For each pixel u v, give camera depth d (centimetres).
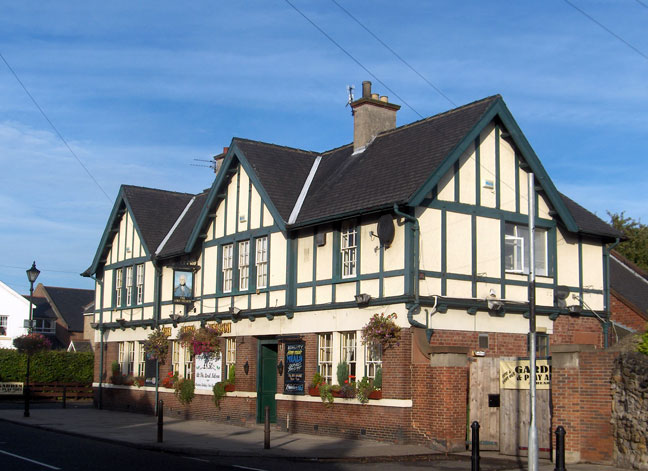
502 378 1702
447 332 1906
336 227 2086
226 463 1549
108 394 3200
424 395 1798
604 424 1477
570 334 2188
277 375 2255
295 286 2209
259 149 2478
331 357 2072
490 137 2075
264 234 2341
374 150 2295
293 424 2161
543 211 2172
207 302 2591
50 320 6419
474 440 1259
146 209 3139
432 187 1870
